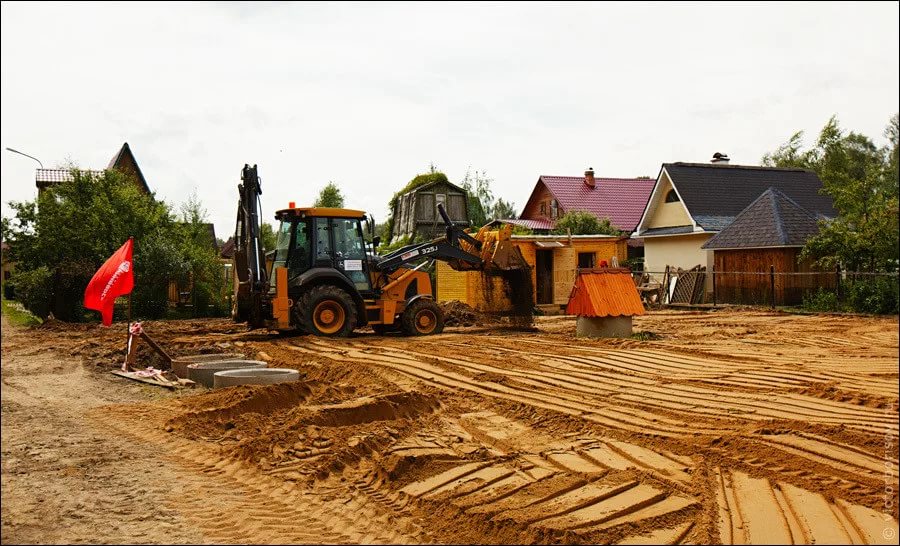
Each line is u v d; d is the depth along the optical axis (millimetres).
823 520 5355
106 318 13445
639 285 30938
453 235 19078
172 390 11680
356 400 9461
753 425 7848
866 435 7258
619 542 5082
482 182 50125
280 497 6371
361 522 5738
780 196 28047
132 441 8352
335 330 17234
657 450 7227
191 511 6020
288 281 17562
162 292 27422
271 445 7750
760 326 19000
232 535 5492
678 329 18391
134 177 36219
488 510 5727
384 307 17797
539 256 27594
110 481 6836
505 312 19594
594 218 38531
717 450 7027
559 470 6766
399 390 10391
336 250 17766
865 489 5887
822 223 24078
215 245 36125
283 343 16141
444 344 15102
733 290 27688
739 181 34312
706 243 28797
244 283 17000
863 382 10031
